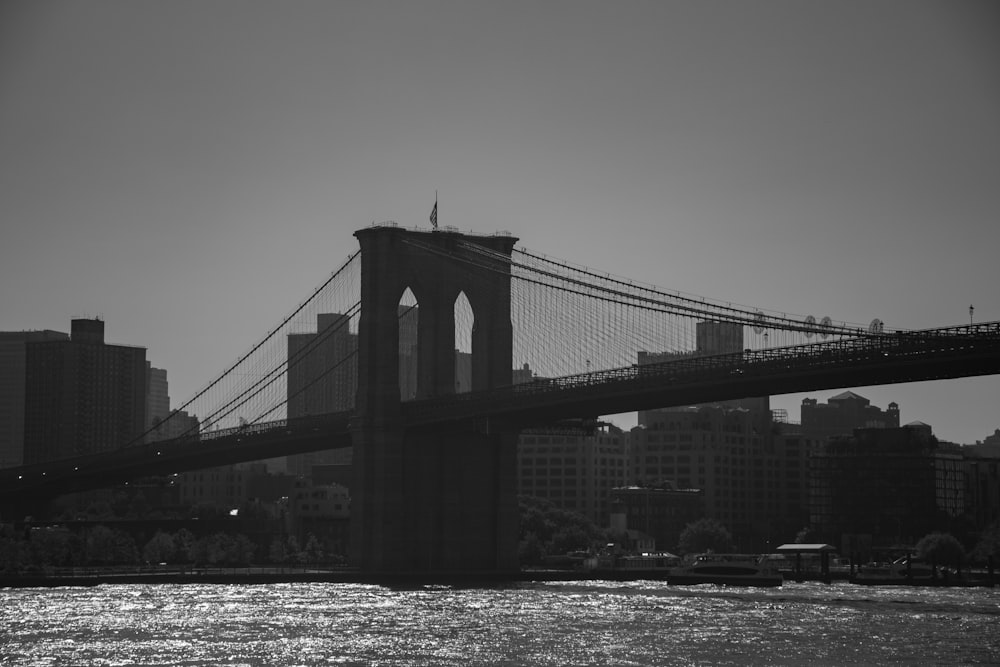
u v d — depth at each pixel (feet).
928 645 506.89
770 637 527.40
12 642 510.99
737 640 519.60
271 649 495.41
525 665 463.42
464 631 544.21
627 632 542.16
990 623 574.97
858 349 639.35
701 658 476.54
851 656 480.23
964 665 462.60
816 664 463.83
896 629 553.23
